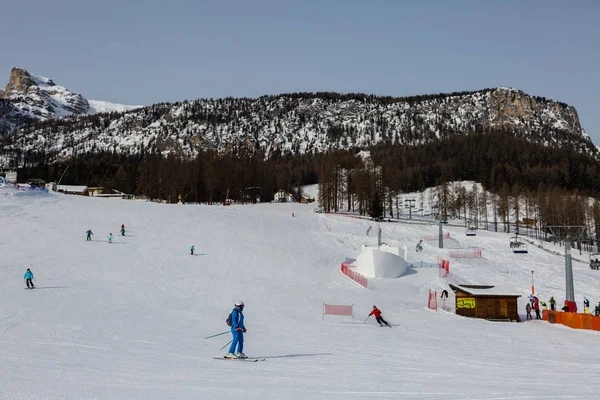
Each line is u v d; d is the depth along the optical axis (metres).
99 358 13.73
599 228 106.19
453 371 13.57
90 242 52.09
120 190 171.88
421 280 51.16
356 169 140.50
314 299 36.22
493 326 29.12
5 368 11.27
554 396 9.52
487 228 129.62
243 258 52.59
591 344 22.39
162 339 18.80
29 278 31.36
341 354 16.98
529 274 59.66
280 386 10.27
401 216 141.75
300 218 85.12
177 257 49.91
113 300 28.72
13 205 64.88
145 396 8.80
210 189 131.12
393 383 11.02
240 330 14.91
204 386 10.05
